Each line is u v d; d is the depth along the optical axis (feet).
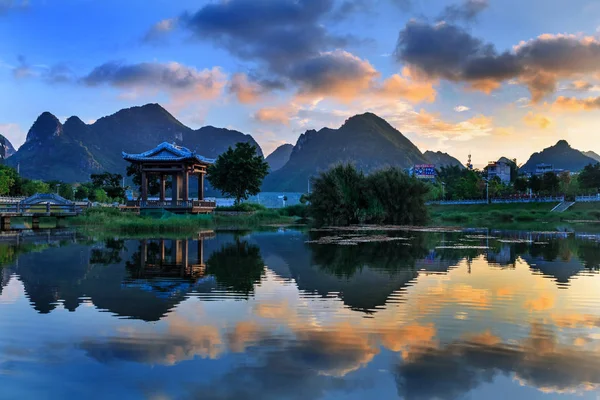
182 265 60.03
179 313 34.63
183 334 29.63
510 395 21.36
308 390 21.77
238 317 33.45
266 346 27.35
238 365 24.54
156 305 37.14
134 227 124.67
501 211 246.27
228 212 206.08
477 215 234.58
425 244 85.92
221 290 43.06
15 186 306.55
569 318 33.14
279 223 177.88
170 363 24.91
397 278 49.03
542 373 23.67
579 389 21.98
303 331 30.12
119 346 27.48
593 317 33.35
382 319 32.78
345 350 26.68
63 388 22.04
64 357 25.75
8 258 67.97
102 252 75.87
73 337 29.12
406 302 37.91
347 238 100.99
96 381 22.75
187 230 126.11
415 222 159.53
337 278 49.08
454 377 23.16
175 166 191.21
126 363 24.93
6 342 28.27
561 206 250.57
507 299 38.91
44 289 43.73
